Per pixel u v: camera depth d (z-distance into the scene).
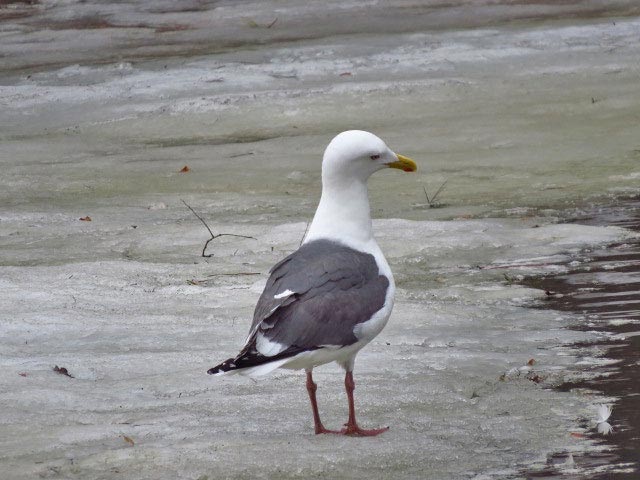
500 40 30.64
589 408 9.16
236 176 19.47
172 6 40.88
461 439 8.55
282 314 8.01
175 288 12.81
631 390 9.51
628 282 12.72
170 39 34.09
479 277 13.21
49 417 8.95
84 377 10.03
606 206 16.44
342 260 8.43
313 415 8.90
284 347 7.91
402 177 18.92
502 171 18.97
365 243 8.84
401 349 10.70
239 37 33.81
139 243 15.20
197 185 18.95
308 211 16.94
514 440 8.55
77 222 16.53
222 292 12.62
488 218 16.02
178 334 11.16
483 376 9.93
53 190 18.86
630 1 36.56
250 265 13.80
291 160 20.53
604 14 34.62
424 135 21.92
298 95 25.23
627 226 15.24
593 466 8.04
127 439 8.46
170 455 8.10
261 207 17.31
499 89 25.50
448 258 14.02
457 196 17.48
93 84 27.59
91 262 13.88
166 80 27.55
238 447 8.27
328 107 24.36
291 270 8.38
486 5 37.41
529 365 10.20
